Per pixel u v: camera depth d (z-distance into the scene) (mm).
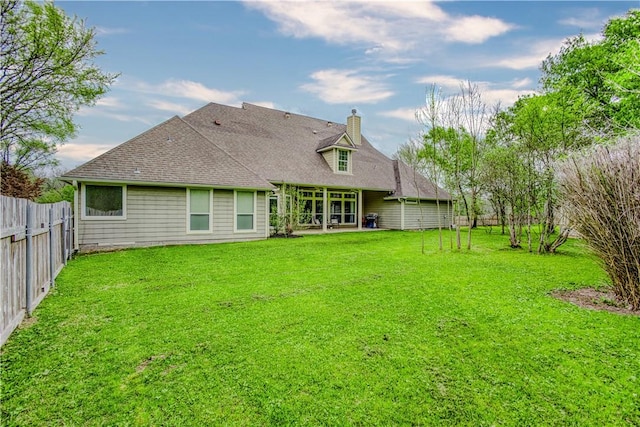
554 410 2242
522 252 9594
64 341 3311
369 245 10938
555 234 12633
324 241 12000
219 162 12062
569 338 3375
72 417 2182
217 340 3328
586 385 2529
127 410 2252
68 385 2541
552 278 6086
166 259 7930
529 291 5184
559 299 4766
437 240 12727
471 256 8711
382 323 3795
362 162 19141
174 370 2764
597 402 2324
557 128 8953
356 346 3201
